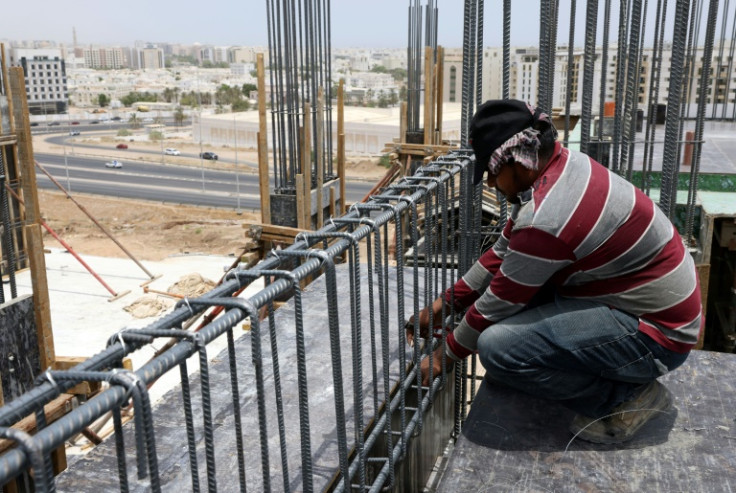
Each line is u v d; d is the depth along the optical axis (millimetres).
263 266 1852
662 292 2318
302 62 9422
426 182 2992
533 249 2258
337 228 2305
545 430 2674
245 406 2781
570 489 2340
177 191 68625
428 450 3824
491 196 8953
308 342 3412
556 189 2244
